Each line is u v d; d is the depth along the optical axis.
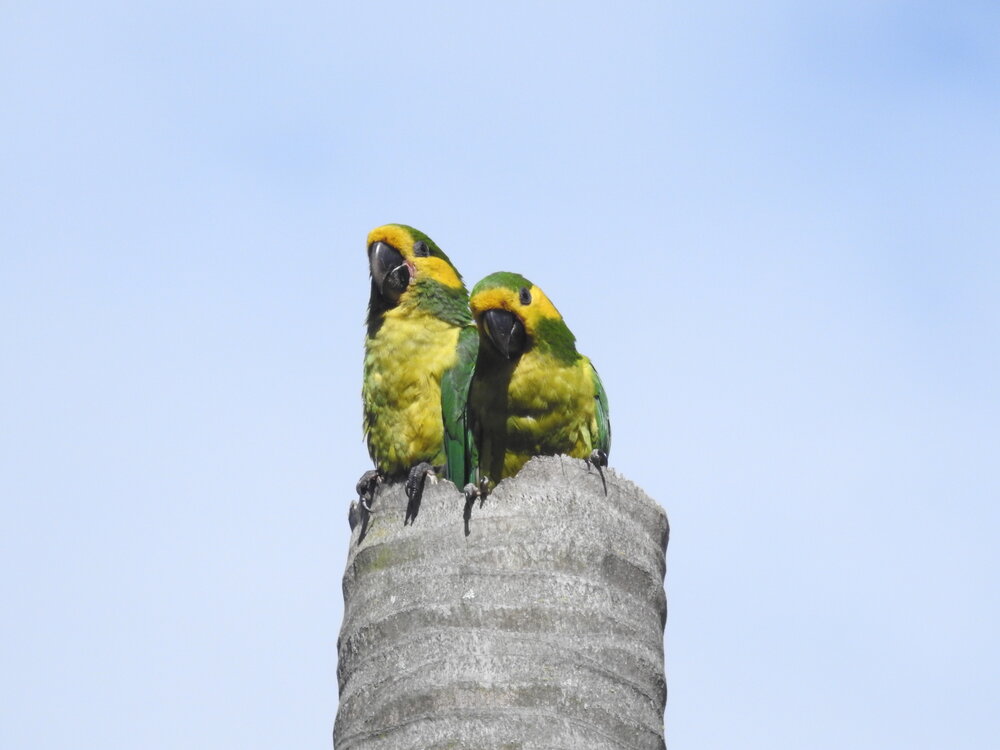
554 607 11.27
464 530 11.60
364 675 11.55
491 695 10.89
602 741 10.94
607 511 11.92
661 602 12.24
